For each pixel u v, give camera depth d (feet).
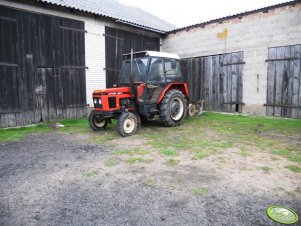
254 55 25.00
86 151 13.75
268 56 23.97
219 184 9.21
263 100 24.70
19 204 7.98
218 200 8.02
